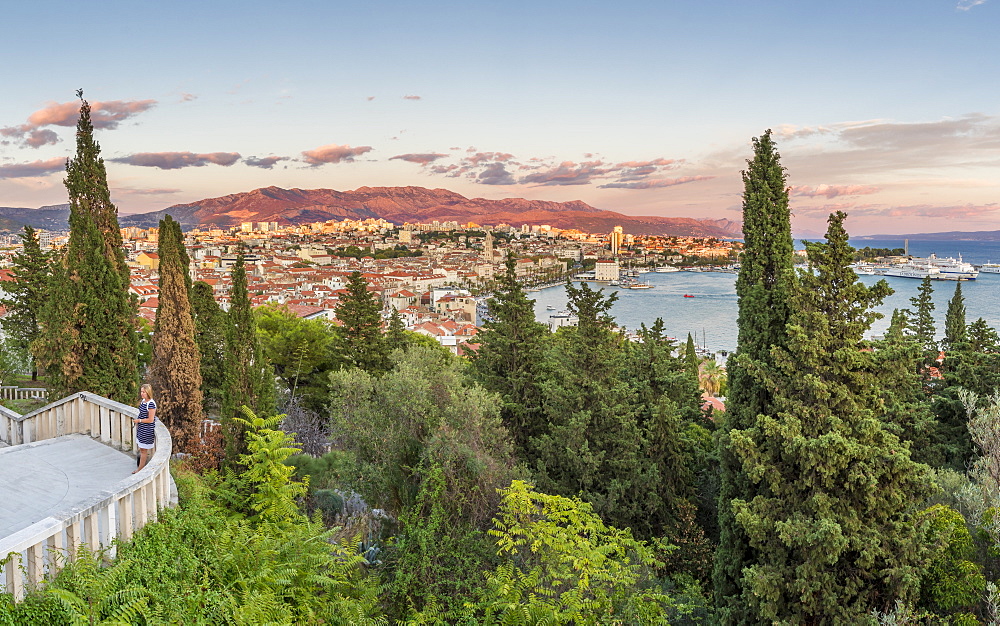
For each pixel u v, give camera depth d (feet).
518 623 38.11
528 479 75.41
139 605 24.39
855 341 61.05
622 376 114.32
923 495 59.06
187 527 34.06
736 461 73.31
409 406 70.90
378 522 71.97
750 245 79.15
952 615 50.88
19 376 148.77
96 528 27.68
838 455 56.44
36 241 146.00
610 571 47.21
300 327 159.63
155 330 90.53
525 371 107.65
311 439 104.99
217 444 79.97
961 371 97.14
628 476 89.71
